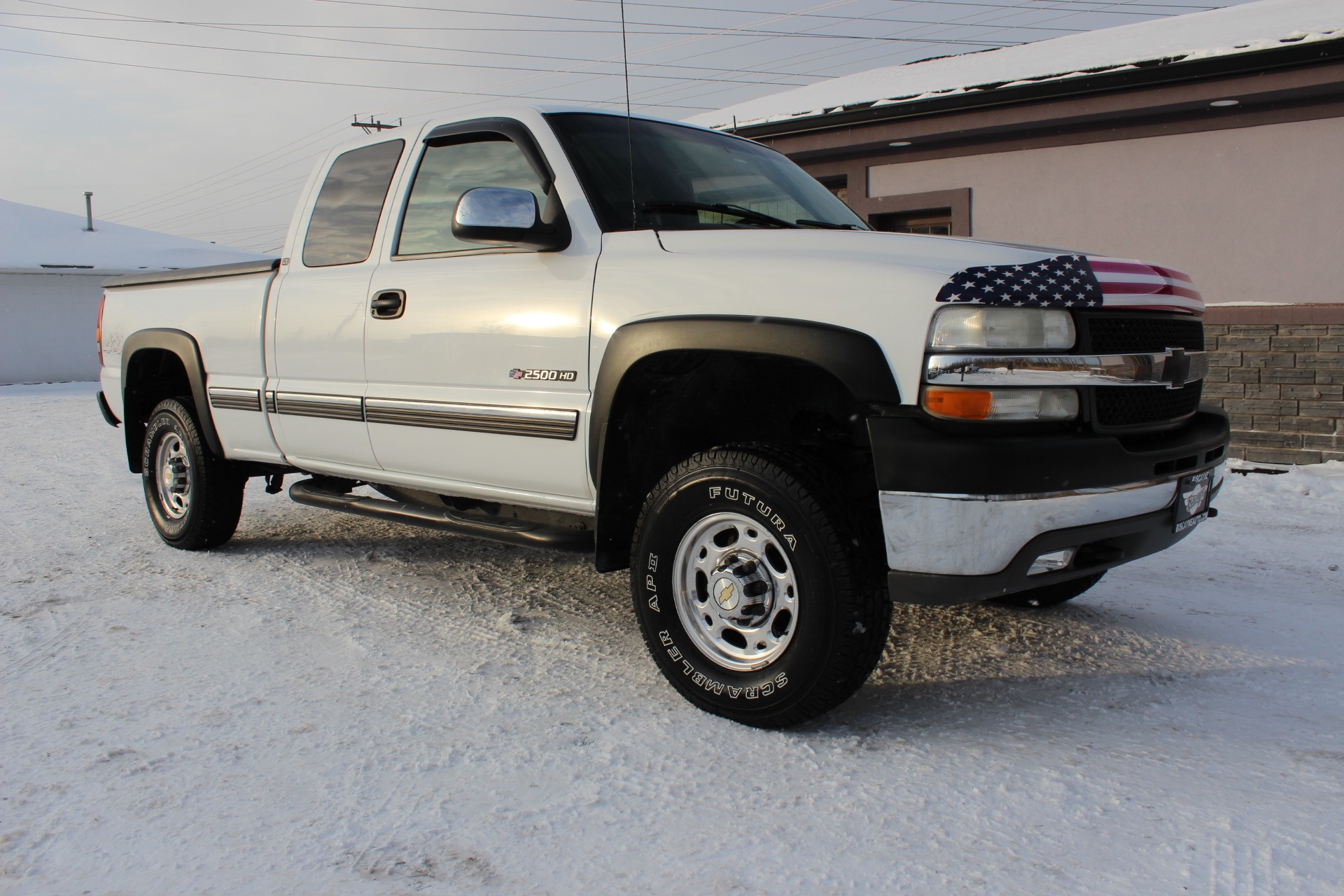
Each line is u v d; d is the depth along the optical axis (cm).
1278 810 248
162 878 221
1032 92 942
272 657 365
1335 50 785
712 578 307
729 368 332
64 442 1084
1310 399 823
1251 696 329
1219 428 327
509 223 337
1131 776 269
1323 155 867
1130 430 287
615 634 394
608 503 331
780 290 290
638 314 319
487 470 370
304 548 542
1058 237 1016
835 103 1105
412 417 390
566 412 337
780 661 290
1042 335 268
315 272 444
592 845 234
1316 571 500
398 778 268
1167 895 211
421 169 412
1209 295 936
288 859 228
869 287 276
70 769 274
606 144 377
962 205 1071
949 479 261
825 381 323
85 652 371
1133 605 440
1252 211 907
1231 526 610
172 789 262
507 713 312
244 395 470
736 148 434
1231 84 855
